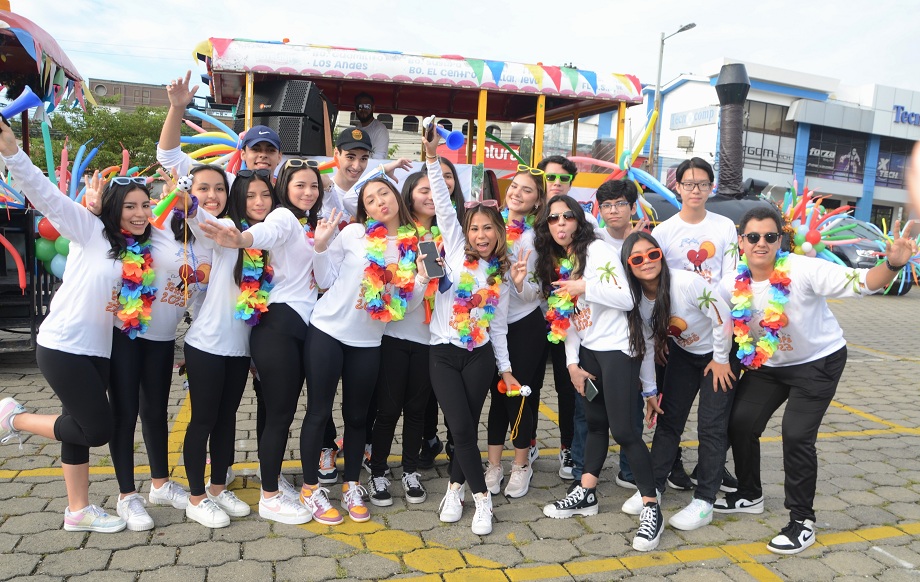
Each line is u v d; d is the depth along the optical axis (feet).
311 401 10.30
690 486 12.37
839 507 11.66
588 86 22.17
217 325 9.83
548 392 19.22
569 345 10.97
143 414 10.32
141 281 9.31
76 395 8.95
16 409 9.91
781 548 9.83
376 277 10.06
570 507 10.91
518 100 25.80
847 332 32.42
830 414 17.83
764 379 10.61
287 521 10.23
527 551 9.73
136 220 9.24
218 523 9.99
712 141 85.87
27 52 19.54
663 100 95.76
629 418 10.21
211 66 20.07
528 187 11.95
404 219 10.79
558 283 10.49
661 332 10.43
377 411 11.28
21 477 11.55
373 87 24.08
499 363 10.97
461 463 10.33
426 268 10.14
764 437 15.58
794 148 88.53
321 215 11.88
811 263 9.76
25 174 8.29
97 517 9.68
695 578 9.11
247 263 9.78
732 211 25.45
